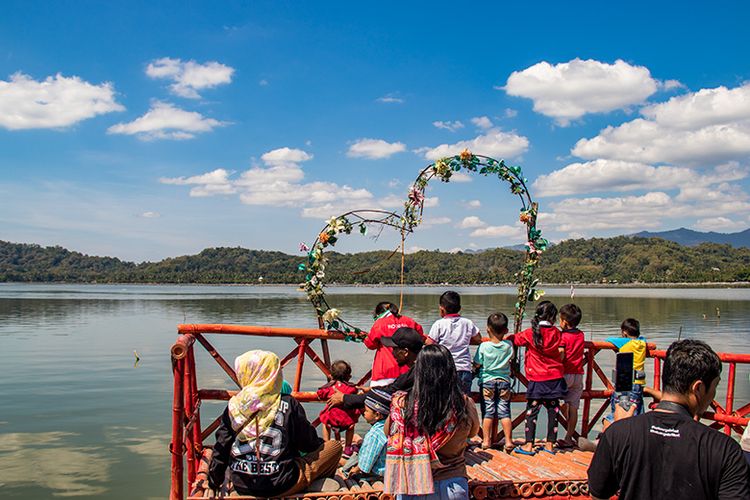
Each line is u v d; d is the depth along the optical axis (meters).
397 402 3.58
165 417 12.84
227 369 5.43
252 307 57.03
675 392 2.67
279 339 27.75
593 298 87.38
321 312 5.95
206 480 4.59
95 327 35.12
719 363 2.65
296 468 4.21
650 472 2.58
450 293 5.64
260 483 4.07
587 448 5.29
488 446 5.68
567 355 5.70
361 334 5.85
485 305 61.38
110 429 11.86
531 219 6.56
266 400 4.15
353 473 4.60
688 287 184.50
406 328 4.27
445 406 3.41
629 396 5.73
